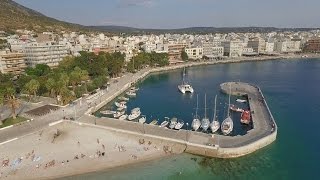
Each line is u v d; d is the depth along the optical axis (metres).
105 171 83.00
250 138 98.00
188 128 116.31
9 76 175.25
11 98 125.50
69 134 105.31
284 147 98.62
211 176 81.69
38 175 80.06
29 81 151.75
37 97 153.38
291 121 124.88
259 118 118.62
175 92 189.00
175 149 94.19
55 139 100.94
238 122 123.19
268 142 99.19
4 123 113.94
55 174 80.88
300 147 98.75
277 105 151.00
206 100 164.25
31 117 122.00
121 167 85.00
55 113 128.12
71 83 171.12
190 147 93.19
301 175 82.31
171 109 146.88
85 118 121.00
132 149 94.38
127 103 160.25
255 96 161.00
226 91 178.50
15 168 82.62
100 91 175.25
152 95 180.88
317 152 95.12
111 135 104.25
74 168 83.75
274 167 86.38
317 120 126.12
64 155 90.19
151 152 92.75
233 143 94.12
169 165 86.56
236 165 87.50
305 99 163.38
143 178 80.06
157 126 110.75
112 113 138.12
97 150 93.38
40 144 97.12
